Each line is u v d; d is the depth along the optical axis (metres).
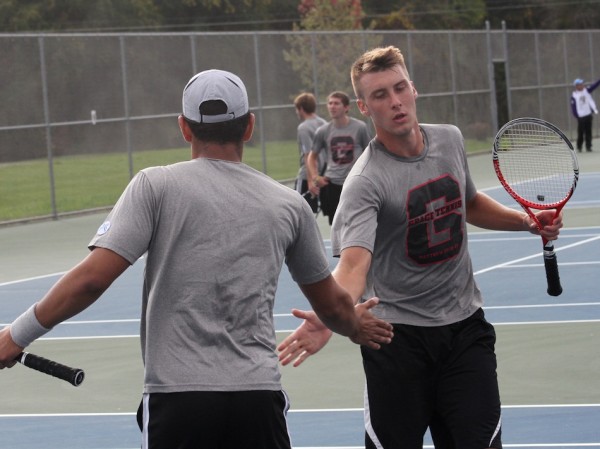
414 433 10.35
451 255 10.38
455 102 64.00
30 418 15.73
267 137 50.91
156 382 7.82
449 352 10.35
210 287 7.88
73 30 90.56
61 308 7.83
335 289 8.65
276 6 105.12
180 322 7.86
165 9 97.75
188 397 7.75
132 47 45.50
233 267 7.92
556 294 11.12
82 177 44.31
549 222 10.86
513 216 11.05
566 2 125.25
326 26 88.94
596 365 17.56
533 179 12.23
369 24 108.50
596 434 13.91
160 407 7.82
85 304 7.86
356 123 29.17
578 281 25.08
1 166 41.56
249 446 7.93
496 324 20.88
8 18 88.62
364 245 10.04
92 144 44.28
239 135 8.27
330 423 14.89
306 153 31.75
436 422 10.61
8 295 26.17
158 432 7.80
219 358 7.84
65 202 43.69
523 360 18.06
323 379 17.42
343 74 54.94
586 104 67.06
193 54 47.12
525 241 32.19
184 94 8.28
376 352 10.34
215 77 8.23
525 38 72.50
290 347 9.09
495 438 10.09
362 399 16.14
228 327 7.91
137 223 7.85
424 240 10.30
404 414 10.33
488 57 68.00
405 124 10.19
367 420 10.48
